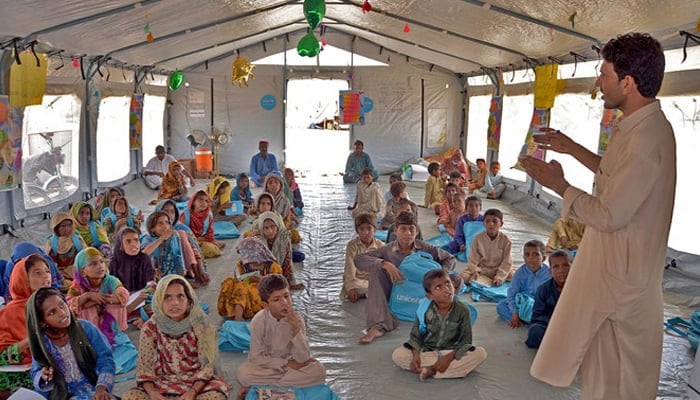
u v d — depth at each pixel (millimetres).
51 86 7863
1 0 4789
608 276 2246
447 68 14492
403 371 4152
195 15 7898
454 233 7723
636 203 2100
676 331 4926
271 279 3701
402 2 7797
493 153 12523
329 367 4211
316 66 14281
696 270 5953
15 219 7094
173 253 5762
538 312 4551
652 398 2324
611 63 2156
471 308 4852
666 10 5164
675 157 2170
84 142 9273
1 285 4902
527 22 7098
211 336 3490
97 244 6215
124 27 7445
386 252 5027
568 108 8695
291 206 8930
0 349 3723
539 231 8820
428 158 14742
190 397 3312
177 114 14219
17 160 6898
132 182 11742
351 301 5598
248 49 14016
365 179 9430
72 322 3375
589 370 2379
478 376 4078
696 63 5875
